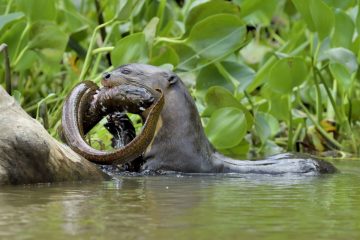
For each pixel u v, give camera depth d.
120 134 10.22
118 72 10.20
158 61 12.75
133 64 10.31
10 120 7.80
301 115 14.60
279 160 10.30
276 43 19.16
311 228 5.64
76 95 9.78
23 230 5.38
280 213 6.33
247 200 7.12
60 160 8.11
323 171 10.18
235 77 13.40
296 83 13.16
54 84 14.82
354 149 14.09
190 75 13.90
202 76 13.19
